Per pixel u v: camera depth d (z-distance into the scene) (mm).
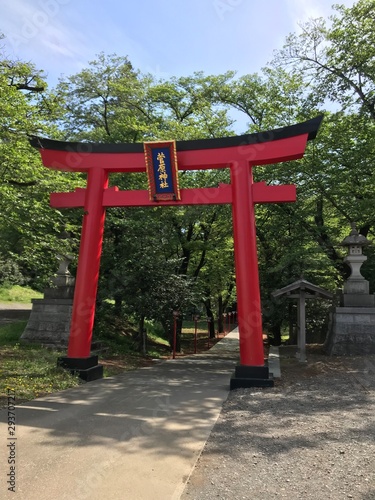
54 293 13008
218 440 4969
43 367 8953
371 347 11109
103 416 5887
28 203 8844
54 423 5453
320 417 5762
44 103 11062
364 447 4520
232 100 18281
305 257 12852
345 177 13312
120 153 9727
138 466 4121
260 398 7125
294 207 14414
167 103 18594
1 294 24250
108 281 13867
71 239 10438
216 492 3625
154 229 14773
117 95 17234
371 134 13070
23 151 9656
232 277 23422
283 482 3777
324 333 16625
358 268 11859
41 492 3510
